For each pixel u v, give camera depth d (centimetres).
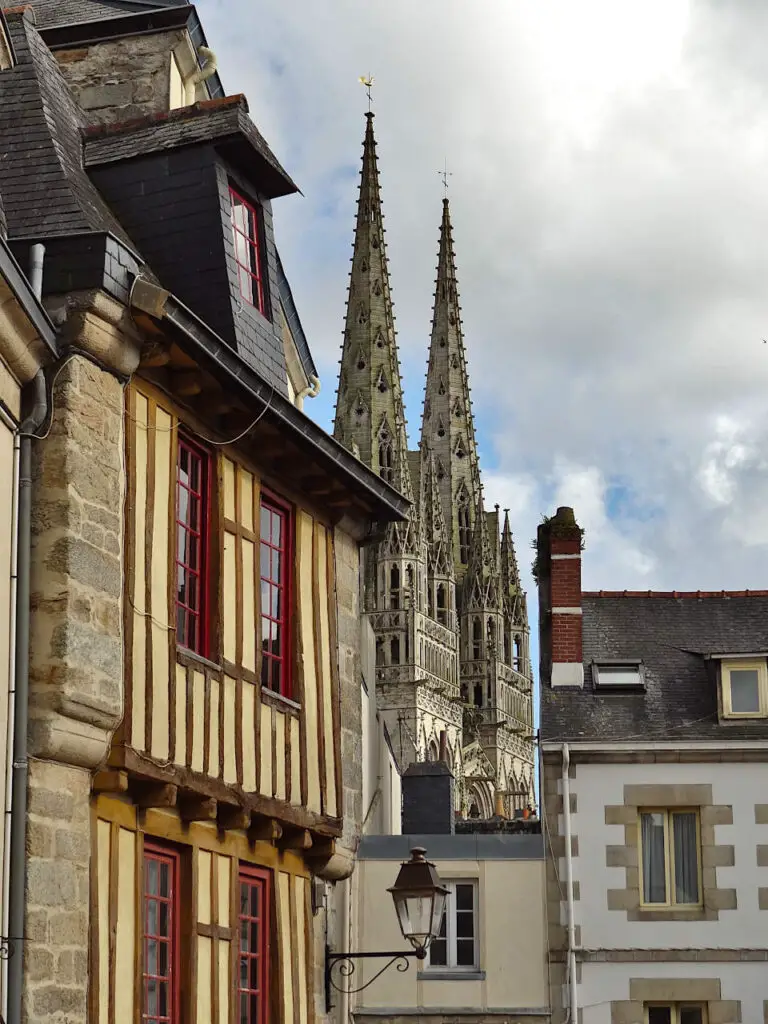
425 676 10344
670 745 2656
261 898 1495
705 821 2633
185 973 1304
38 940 1064
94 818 1177
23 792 1077
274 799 1445
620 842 2634
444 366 12150
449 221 12381
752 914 2592
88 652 1138
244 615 1442
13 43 1489
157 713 1252
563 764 2655
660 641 2984
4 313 1056
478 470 11981
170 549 1308
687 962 2580
